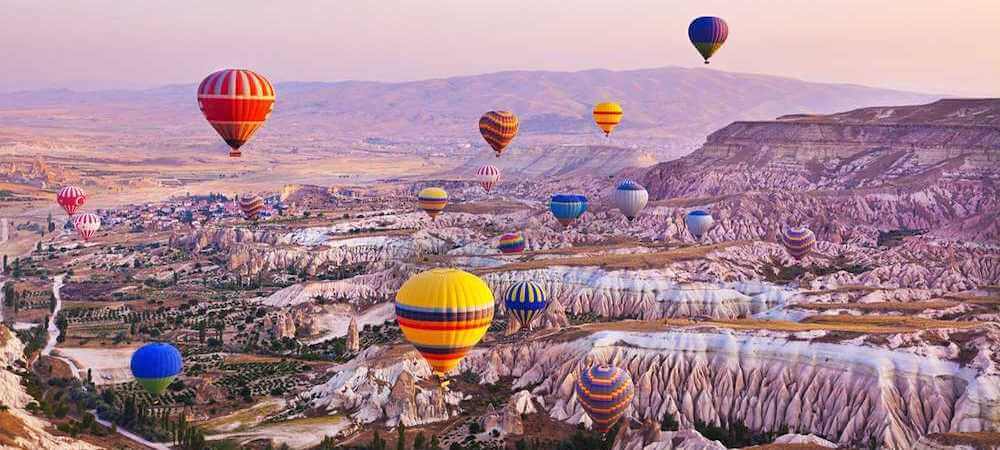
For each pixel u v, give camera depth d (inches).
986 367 5398.6
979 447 4328.3
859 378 5551.2
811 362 5723.4
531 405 5753.0
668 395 5792.3
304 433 5521.7
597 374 5319.9
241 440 5447.8
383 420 5708.7
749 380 5797.2
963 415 5241.1
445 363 5147.6
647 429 4985.2
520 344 6476.4
